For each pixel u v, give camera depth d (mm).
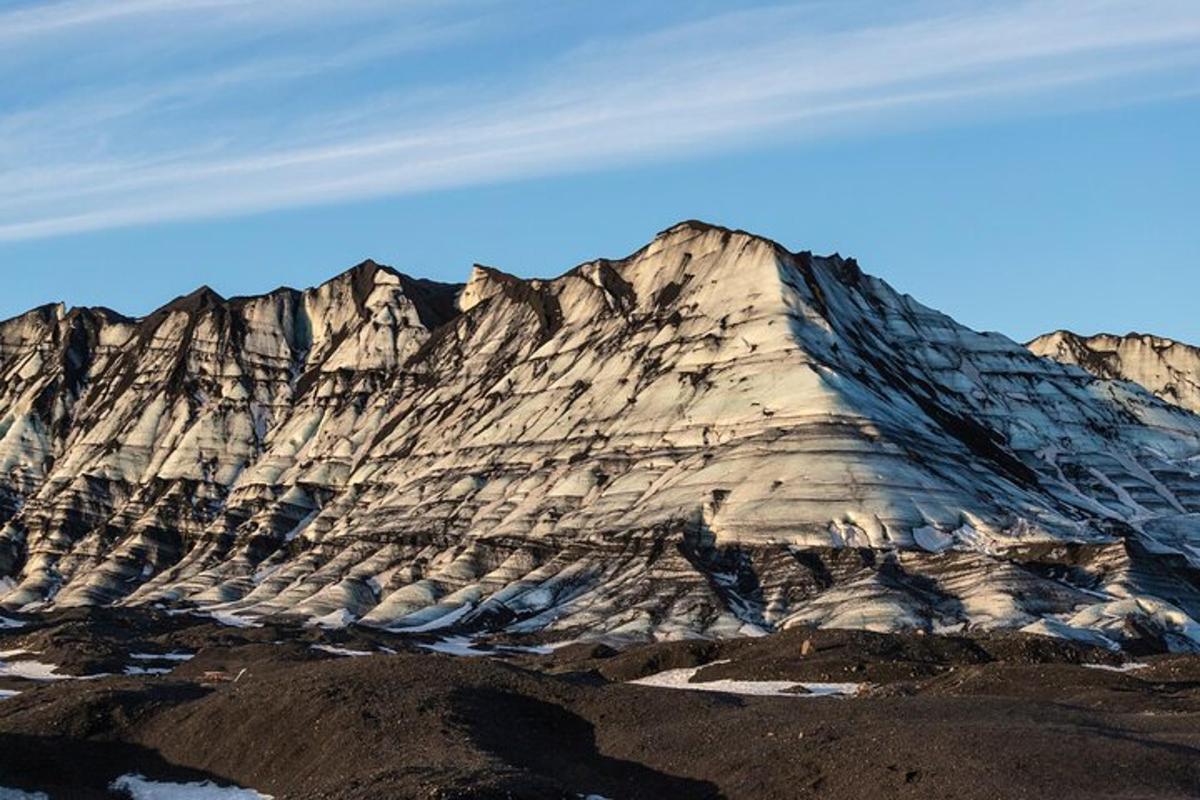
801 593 140375
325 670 74375
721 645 100312
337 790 53375
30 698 80562
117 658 118062
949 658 96062
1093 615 125188
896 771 53000
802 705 66062
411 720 64000
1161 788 49438
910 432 167125
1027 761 51969
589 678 83812
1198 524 185750
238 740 66562
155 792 64312
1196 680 80688
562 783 57000
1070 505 178500
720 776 57500
